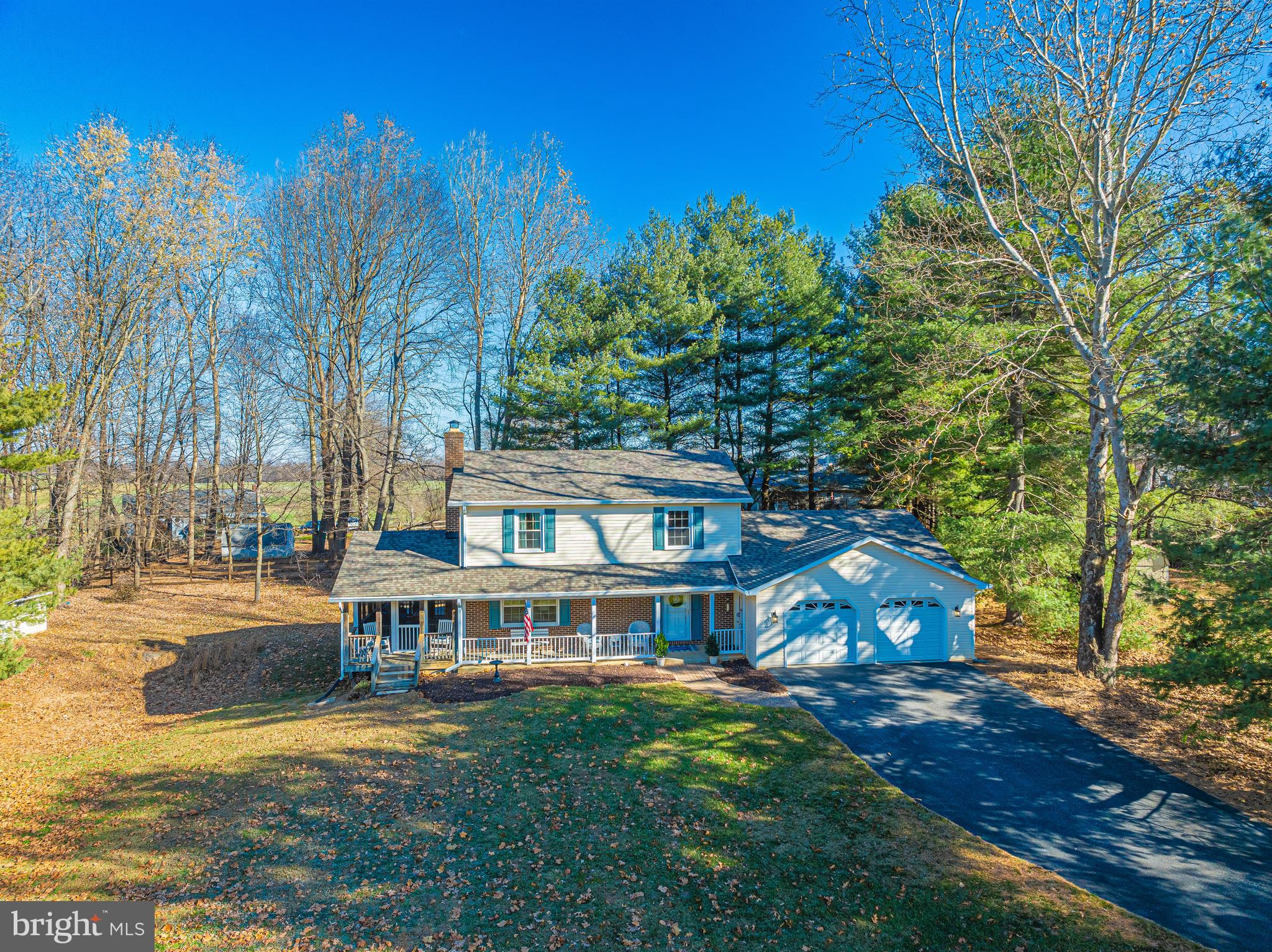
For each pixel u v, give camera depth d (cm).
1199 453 1298
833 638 2311
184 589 3550
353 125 3850
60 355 3172
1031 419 2838
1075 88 1970
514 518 2506
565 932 995
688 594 2489
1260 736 1650
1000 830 1284
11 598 1697
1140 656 2248
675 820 1308
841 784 1459
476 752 1591
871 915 1034
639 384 4131
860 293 3694
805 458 3988
